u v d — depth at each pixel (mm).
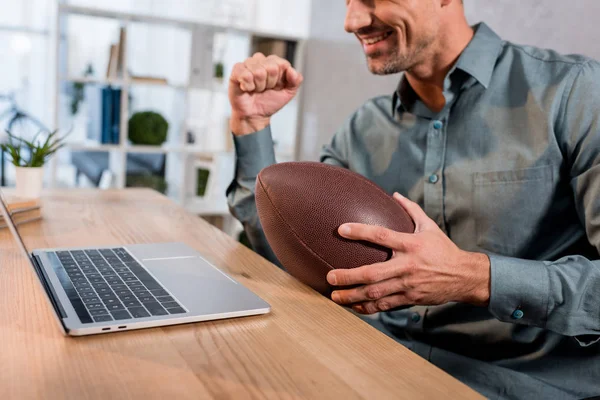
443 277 903
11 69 3875
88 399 534
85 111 3701
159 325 713
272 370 617
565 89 1212
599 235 1115
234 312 760
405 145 1420
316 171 941
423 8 1235
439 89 1362
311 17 3615
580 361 1185
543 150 1215
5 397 527
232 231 3658
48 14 3873
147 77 3357
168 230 1250
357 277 843
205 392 560
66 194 1579
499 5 2146
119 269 911
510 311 991
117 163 3447
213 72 3551
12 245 1048
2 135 3502
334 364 642
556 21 1902
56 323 708
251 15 4168
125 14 3209
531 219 1230
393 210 929
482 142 1284
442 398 576
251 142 1291
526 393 1215
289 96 1290
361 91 3098
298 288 920
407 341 1358
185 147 3543
